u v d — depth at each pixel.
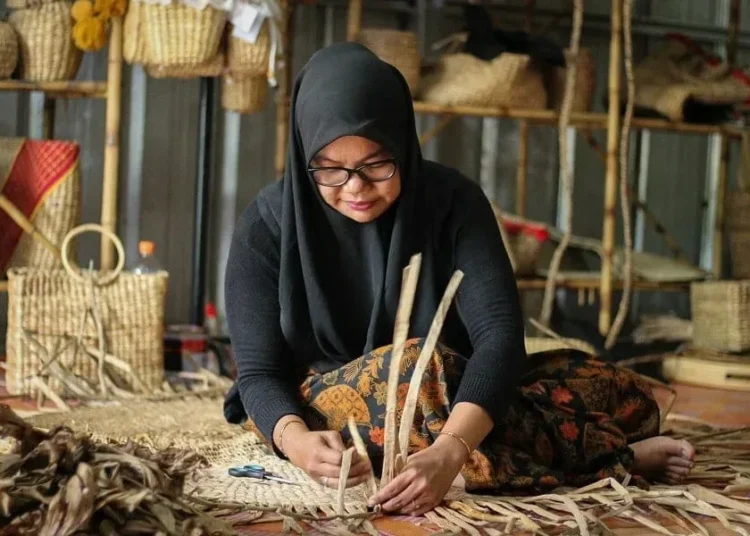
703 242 5.71
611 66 4.30
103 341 3.40
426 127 5.07
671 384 4.13
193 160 4.66
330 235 2.08
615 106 4.31
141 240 4.59
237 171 4.72
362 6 4.89
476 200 2.11
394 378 1.80
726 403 3.72
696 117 4.67
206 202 4.45
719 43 5.75
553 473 1.98
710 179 5.69
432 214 2.08
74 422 2.76
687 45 4.68
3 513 1.49
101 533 1.49
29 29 3.70
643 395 2.28
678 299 5.61
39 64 3.72
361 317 2.14
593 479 2.06
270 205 2.15
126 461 1.63
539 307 5.24
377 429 1.96
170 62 3.62
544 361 2.24
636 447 2.18
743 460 2.45
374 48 4.07
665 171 5.59
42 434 1.67
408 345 1.96
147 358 3.52
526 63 4.15
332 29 4.86
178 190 4.64
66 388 3.33
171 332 4.04
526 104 4.28
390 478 1.81
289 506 1.90
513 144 5.23
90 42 3.67
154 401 3.24
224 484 2.06
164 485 1.61
